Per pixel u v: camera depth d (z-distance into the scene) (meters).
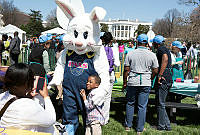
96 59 2.91
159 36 3.82
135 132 3.76
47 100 1.86
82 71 2.89
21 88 1.65
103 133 3.69
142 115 3.63
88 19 2.80
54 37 12.03
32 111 1.57
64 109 3.00
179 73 5.12
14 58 8.69
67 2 2.81
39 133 1.60
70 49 2.90
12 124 1.55
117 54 3.92
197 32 21.88
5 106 1.60
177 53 5.34
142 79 3.52
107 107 4.02
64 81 2.98
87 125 2.91
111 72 3.83
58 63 3.11
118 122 4.25
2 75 2.87
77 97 2.92
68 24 2.93
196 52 8.87
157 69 3.56
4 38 9.62
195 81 4.36
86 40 2.76
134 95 3.70
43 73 2.89
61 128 2.29
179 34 27.25
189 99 6.14
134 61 3.57
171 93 4.54
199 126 4.13
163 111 3.84
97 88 2.84
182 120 4.46
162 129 3.89
